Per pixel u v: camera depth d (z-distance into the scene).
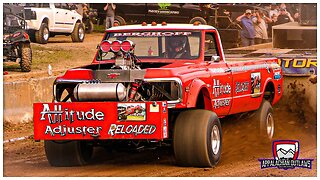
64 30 33.50
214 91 12.62
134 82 11.41
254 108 14.78
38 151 14.00
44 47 30.67
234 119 15.18
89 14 39.25
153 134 10.86
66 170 11.89
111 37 13.34
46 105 11.20
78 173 11.56
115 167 12.16
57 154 12.00
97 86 11.22
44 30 31.67
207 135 11.54
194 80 11.74
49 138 11.22
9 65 25.84
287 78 18.45
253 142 15.05
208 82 12.38
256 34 30.48
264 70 15.32
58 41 34.50
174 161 12.66
